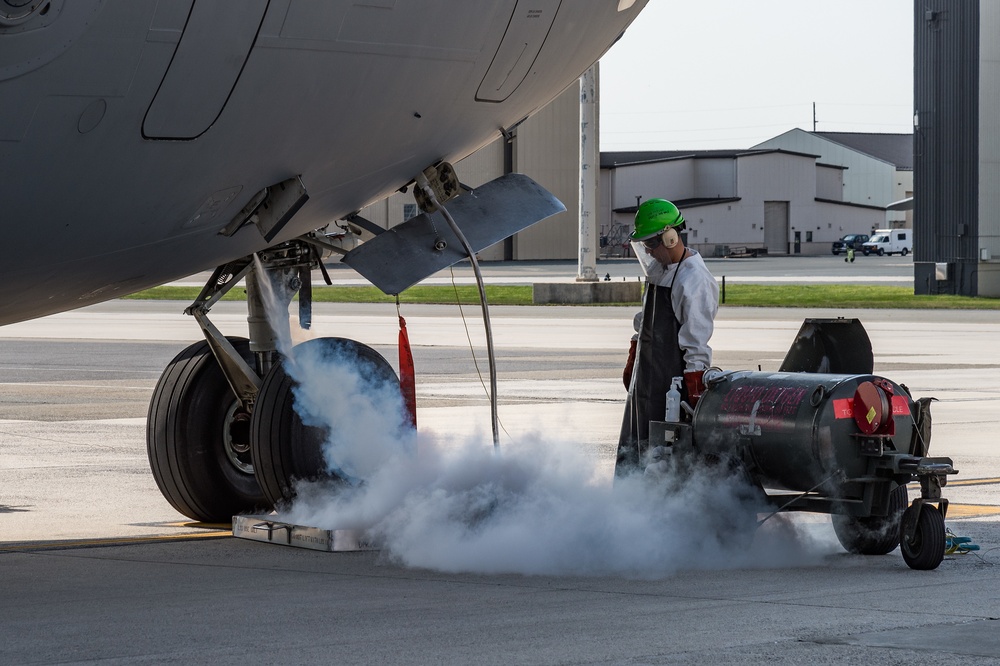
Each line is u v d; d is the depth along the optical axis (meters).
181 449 11.46
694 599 8.24
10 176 8.16
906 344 32.72
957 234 58.16
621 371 26.80
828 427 9.12
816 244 163.38
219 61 8.48
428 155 10.66
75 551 10.30
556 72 10.90
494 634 7.27
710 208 154.88
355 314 48.09
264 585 8.84
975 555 9.84
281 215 9.98
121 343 35.56
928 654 6.79
